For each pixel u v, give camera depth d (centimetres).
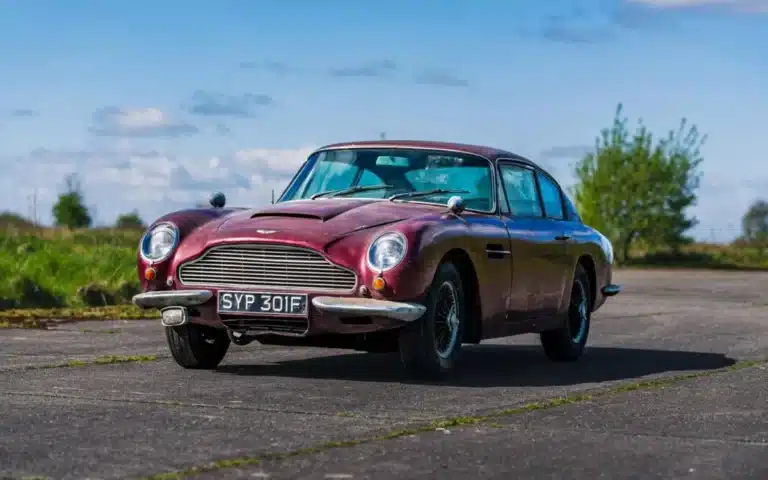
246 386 626
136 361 742
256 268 643
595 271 868
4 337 895
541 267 773
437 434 480
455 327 679
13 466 399
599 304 881
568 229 833
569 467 419
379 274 625
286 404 560
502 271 720
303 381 654
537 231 777
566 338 824
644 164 4209
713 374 744
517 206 774
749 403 607
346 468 405
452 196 729
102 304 1299
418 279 632
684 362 827
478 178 745
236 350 823
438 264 649
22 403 547
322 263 633
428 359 655
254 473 393
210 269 653
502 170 768
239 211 709
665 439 486
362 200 713
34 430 472
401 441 461
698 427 522
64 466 400
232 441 452
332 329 635
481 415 536
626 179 4244
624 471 414
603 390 648
